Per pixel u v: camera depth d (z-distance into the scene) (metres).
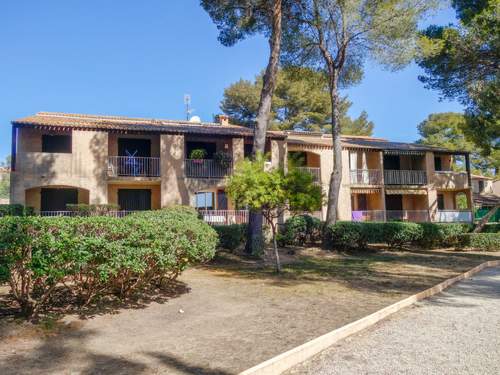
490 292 9.45
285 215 22.28
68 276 6.53
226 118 29.98
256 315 6.75
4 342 5.18
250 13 18.25
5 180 52.06
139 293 7.89
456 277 11.27
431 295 9.05
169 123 27.38
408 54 18.73
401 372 4.38
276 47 16.55
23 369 4.33
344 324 6.11
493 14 18.31
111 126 21.38
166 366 4.41
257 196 11.35
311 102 44.31
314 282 10.37
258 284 9.95
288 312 6.97
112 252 6.03
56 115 24.89
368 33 19.05
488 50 19.09
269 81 16.41
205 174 23.62
